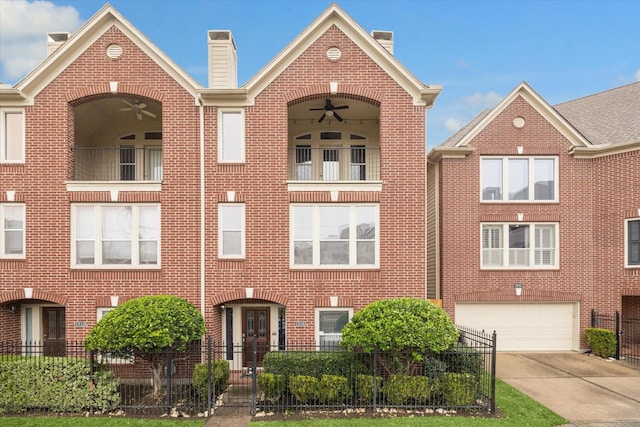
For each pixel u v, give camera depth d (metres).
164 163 13.84
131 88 13.82
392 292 13.67
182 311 11.62
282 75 13.96
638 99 18.94
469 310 16.94
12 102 13.73
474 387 10.69
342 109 15.70
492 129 17.09
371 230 13.96
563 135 17.09
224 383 11.97
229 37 14.62
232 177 13.82
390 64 13.85
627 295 16.25
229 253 13.85
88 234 13.85
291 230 13.88
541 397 11.56
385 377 11.59
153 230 13.91
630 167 16.09
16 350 14.03
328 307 13.67
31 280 13.53
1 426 9.58
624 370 14.19
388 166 13.86
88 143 16.44
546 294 16.78
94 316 13.55
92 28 13.69
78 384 10.52
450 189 17.02
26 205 13.62
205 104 13.83
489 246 17.14
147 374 13.29
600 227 16.77
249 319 14.62
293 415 10.28
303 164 16.81
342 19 13.79
